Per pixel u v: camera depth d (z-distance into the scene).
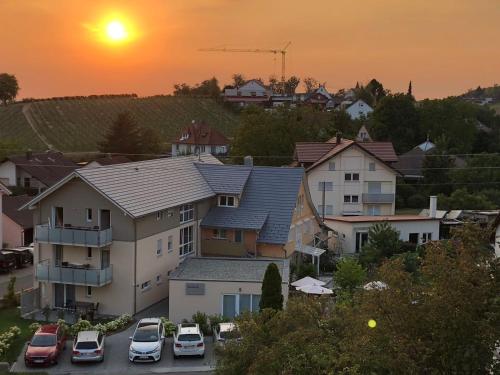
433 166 83.88
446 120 111.88
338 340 16.86
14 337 31.88
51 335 30.42
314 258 48.00
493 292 13.81
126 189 38.09
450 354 13.45
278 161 86.25
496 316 13.41
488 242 15.39
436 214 61.72
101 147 108.88
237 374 17.91
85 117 157.62
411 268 41.09
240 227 43.81
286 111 96.19
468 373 13.29
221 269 37.69
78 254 37.72
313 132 101.12
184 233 43.09
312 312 18.50
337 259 50.16
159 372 28.69
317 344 15.99
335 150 70.75
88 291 37.59
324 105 190.75
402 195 82.62
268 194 46.66
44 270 37.09
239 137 89.06
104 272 36.22
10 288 38.88
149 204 38.12
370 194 69.56
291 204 45.69
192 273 36.56
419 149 99.81
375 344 14.08
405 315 14.09
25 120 150.62
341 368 14.53
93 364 29.61
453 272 14.04
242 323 18.70
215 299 35.22
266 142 87.00
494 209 70.31
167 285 40.78
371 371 13.72
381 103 113.69
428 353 13.46
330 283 43.62
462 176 82.25
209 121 169.38
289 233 44.75
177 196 41.62
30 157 83.69
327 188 69.69
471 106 119.31
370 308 14.84
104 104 169.12
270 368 15.86
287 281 35.50
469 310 13.51
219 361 19.09
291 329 17.97
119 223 36.78
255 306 35.19
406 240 56.62
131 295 36.84
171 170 44.94
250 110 98.62
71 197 37.28
